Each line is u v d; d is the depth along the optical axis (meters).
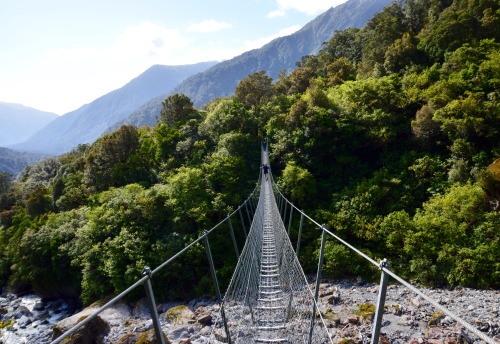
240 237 24.05
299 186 25.91
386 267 2.21
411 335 11.22
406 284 2.03
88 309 19.34
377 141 27.53
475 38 32.22
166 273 20.88
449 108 23.56
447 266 16.95
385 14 58.09
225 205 25.02
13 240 34.88
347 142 28.78
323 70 55.72
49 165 64.88
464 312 13.03
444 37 33.81
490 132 21.67
